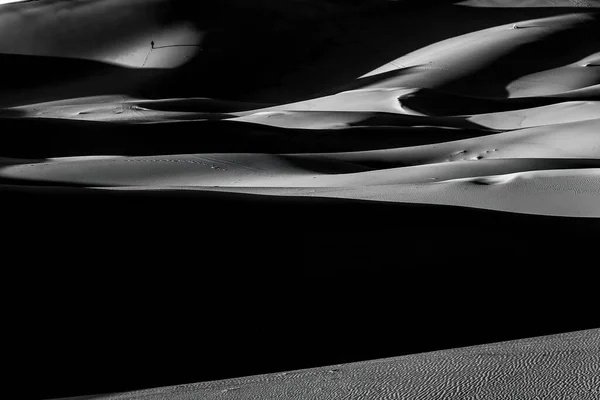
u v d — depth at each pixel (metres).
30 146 53.72
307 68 130.38
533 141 52.25
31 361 12.88
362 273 17.53
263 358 13.24
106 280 16.22
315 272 17.52
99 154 53.78
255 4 147.50
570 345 6.84
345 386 6.09
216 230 19.86
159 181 38.78
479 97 96.69
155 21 141.50
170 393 7.30
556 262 18.91
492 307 15.88
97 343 13.67
